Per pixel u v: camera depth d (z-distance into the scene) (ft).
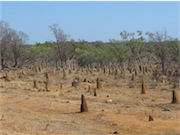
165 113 81.66
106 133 62.18
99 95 113.19
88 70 234.79
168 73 193.77
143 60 303.07
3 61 277.03
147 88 133.28
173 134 61.26
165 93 119.96
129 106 91.86
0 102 97.81
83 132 62.59
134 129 65.72
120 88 135.85
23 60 283.79
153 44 254.06
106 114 80.07
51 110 86.53
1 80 162.20
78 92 122.01
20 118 74.23
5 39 263.49
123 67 266.36
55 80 170.71
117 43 284.20
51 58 312.09
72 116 78.38
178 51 222.89
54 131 62.75
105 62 295.48
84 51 288.71
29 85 146.51
